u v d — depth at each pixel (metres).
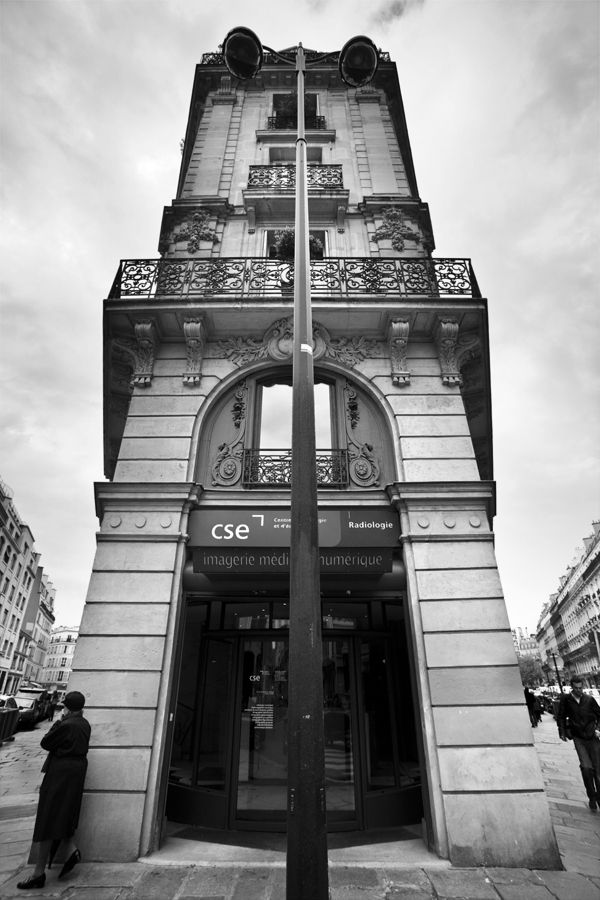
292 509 3.56
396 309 8.20
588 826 6.27
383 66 13.45
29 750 14.33
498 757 5.57
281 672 6.81
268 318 8.48
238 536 6.80
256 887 4.54
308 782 2.85
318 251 10.60
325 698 6.73
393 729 6.73
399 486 7.07
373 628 7.21
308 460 3.71
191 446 7.63
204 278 8.91
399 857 5.29
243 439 7.95
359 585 6.80
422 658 6.14
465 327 8.49
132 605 6.36
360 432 8.02
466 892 4.47
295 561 3.37
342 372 8.38
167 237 10.84
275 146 12.32
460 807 5.36
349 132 12.72
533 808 5.33
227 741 6.52
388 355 8.52
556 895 4.40
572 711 7.25
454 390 8.11
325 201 10.92
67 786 4.80
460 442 7.62
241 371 8.35
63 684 97.94
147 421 7.83
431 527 6.84
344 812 6.24
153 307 8.16
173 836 5.89
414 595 6.47
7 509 48.91
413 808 6.40
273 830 6.04
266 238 10.72
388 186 11.54
